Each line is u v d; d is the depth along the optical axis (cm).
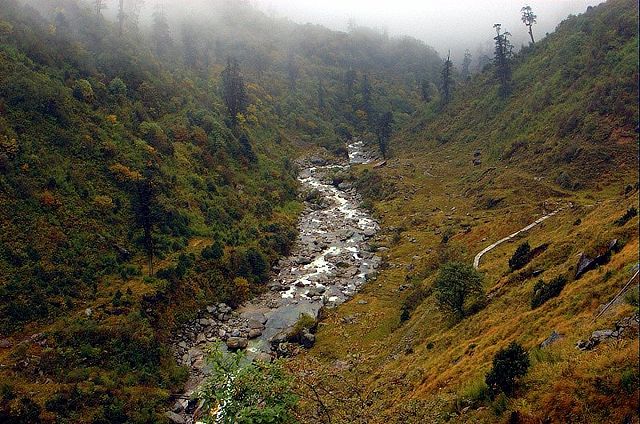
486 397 1838
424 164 10719
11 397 3133
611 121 7381
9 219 4472
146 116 7625
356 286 5900
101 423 3219
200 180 7212
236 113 10456
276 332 4806
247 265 5950
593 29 9750
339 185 10481
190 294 5075
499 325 3048
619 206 4172
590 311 2283
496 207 7256
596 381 1491
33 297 4047
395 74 19812
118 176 5862
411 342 3872
